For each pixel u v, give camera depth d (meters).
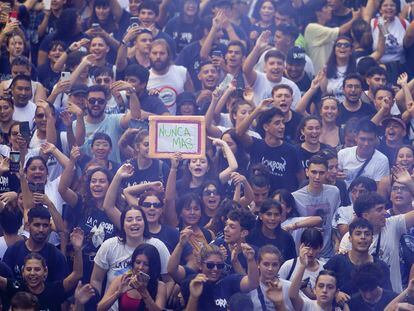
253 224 30.14
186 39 38.34
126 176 31.06
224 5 38.25
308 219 31.30
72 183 31.84
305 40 38.34
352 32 37.81
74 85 35.00
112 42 37.00
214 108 33.81
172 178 31.19
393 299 29.33
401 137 33.50
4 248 30.77
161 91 36.06
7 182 31.92
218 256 29.16
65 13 37.31
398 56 37.53
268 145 32.91
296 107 35.81
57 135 33.53
